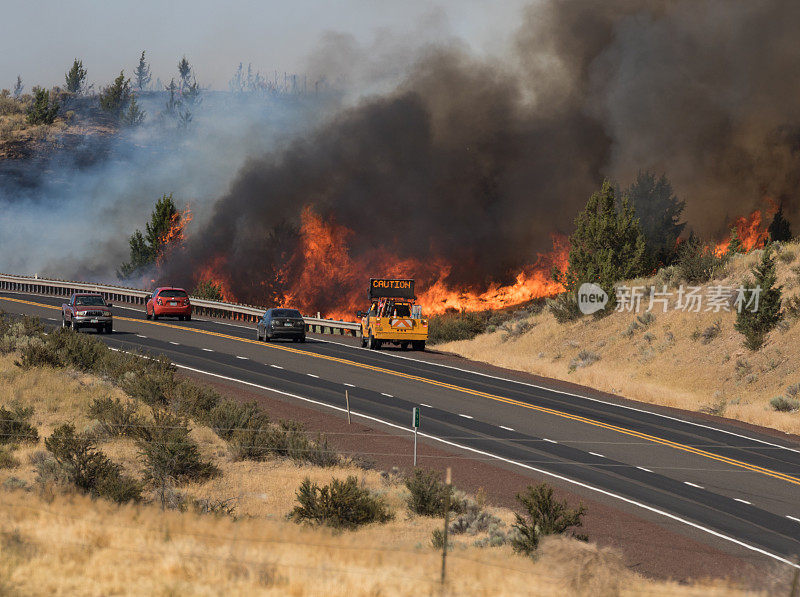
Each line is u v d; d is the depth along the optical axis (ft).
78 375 108.27
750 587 45.14
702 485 70.59
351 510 60.75
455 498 64.03
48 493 58.95
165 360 110.93
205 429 86.28
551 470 73.97
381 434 86.07
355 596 37.14
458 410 98.17
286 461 77.56
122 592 35.01
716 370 129.59
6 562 37.52
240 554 43.62
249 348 136.98
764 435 93.15
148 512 55.31
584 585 41.83
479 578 42.42
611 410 103.19
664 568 49.93
